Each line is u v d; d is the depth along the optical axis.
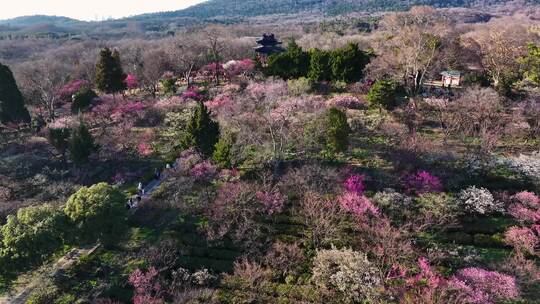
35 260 33.59
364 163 49.03
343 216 39.03
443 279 32.12
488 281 30.91
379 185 44.62
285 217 41.12
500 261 34.69
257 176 48.00
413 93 64.56
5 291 34.47
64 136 56.22
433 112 58.62
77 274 36.44
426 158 47.38
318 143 51.00
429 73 66.25
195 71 86.00
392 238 34.59
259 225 39.22
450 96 62.25
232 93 69.88
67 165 56.09
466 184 44.38
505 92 60.31
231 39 109.06
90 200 36.66
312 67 69.81
